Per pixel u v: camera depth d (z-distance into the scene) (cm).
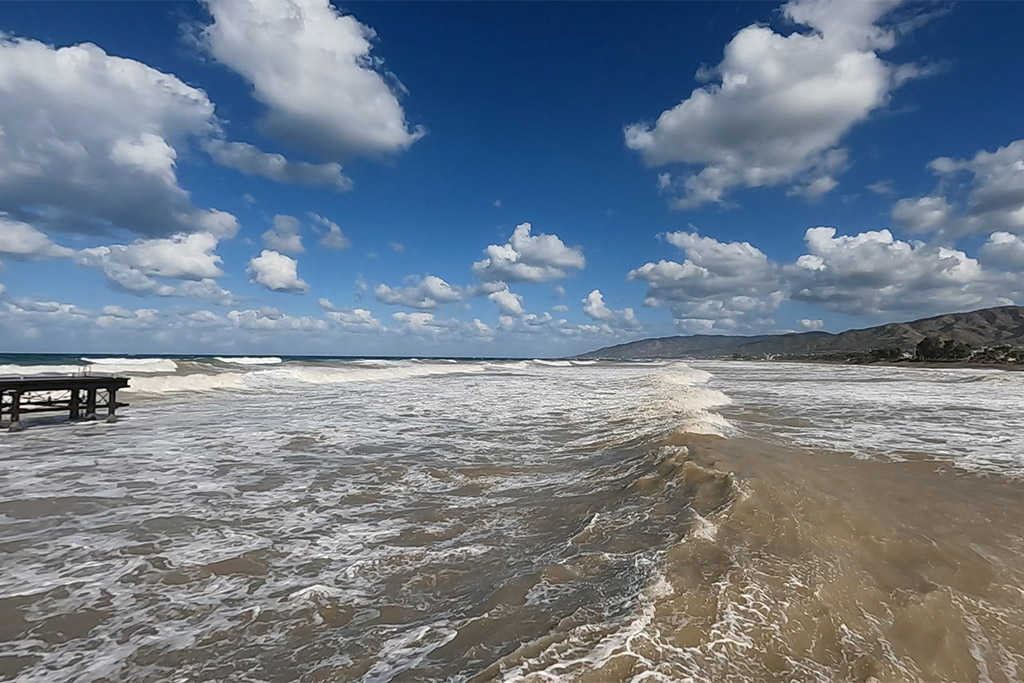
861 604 402
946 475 804
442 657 356
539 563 506
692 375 3866
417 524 648
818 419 1487
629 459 926
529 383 3206
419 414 1650
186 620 424
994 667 346
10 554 548
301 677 347
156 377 2267
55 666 364
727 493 621
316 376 3039
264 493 780
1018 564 488
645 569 448
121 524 641
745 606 385
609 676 309
